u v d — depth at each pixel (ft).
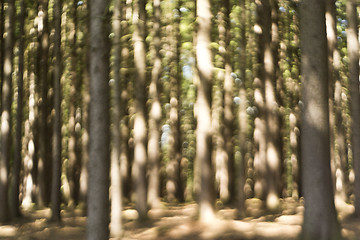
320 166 30.01
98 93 25.45
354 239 31.01
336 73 57.57
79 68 66.64
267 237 33.40
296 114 70.59
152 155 58.03
